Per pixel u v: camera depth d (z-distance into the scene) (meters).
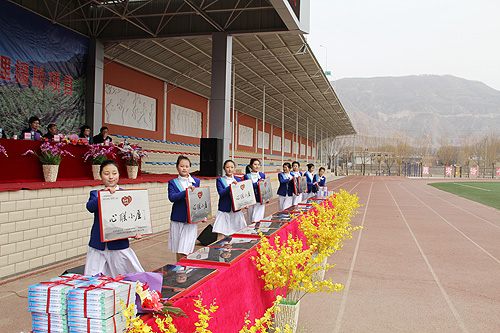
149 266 6.62
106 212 3.73
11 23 11.70
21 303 4.72
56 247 6.53
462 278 6.43
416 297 5.45
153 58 17.17
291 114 36.78
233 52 17.55
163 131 20.06
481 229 11.59
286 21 11.78
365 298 5.38
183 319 2.66
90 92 14.41
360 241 9.44
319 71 21.00
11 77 11.73
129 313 2.11
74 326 2.14
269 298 4.35
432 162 112.94
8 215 5.66
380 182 43.34
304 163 54.81
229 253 4.04
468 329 4.38
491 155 99.06
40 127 12.73
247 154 32.16
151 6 13.63
